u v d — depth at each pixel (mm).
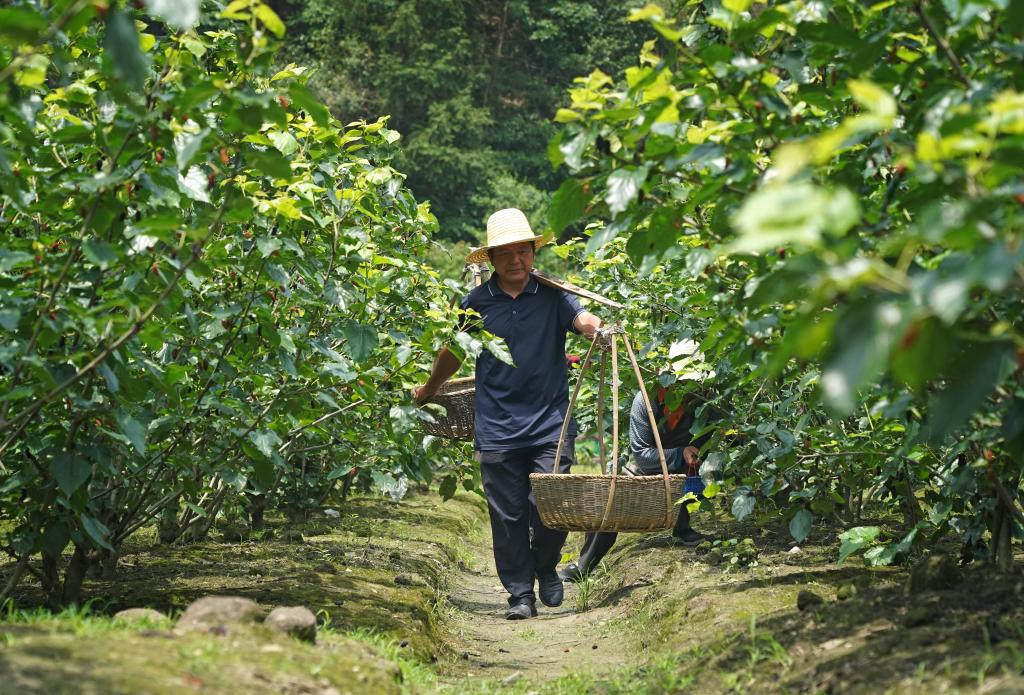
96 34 5559
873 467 6918
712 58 4160
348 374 6281
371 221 7633
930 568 5328
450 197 39531
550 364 8117
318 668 4504
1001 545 5906
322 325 7176
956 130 3008
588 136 4391
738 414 7789
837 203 2232
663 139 4414
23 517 5961
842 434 6836
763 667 4984
